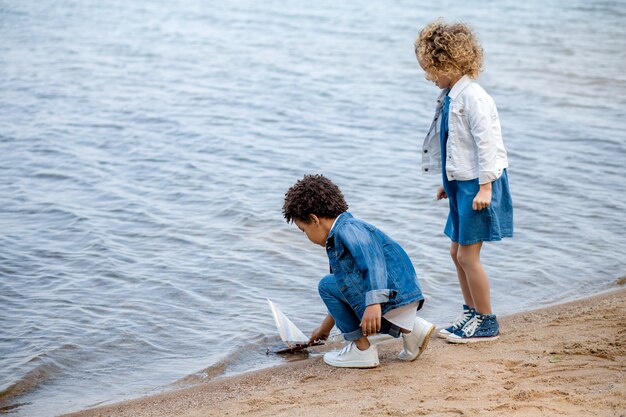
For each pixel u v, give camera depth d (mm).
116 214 7395
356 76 13664
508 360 4184
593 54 15547
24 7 21109
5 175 8516
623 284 5820
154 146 9648
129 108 11430
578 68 14297
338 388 3996
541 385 3770
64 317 5324
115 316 5348
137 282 5922
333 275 4254
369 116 11164
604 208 7453
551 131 10312
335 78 13492
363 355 4289
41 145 9625
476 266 4469
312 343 4816
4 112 11156
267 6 21688
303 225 4230
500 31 18016
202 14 20469
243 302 5594
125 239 6789
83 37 17266
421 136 10227
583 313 4957
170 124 10617
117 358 4793
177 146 9641
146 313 5402
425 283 5887
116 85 12906
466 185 4340
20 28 18234
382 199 7805
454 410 3502
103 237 6781
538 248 6523
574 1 22391
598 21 19375
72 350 4863
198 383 4438
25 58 14945
